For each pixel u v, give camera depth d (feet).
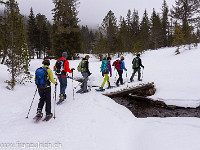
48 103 14.14
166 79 35.42
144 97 28.68
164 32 141.18
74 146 10.01
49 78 14.28
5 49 23.71
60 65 18.30
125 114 17.24
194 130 11.46
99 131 12.28
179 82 31.94
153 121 15.16
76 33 88.12
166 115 22.03
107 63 24.71
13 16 23.67
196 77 32.83
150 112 23.29
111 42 98.78
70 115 14.97
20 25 24.47
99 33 98.89
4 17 23.62
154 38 124.67
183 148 8.91
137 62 32.04
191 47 69.82
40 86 13.67
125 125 14.17
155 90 30.89
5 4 23.67
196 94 26.12
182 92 27.58
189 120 14.62
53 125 13.08
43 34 126.11
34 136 11.15
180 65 47.24
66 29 79.56
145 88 30.40
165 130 12.03
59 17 86.33
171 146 9.34
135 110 24.25
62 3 83.61
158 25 121.80
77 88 25.64
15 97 20.56
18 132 11.75
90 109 16.12
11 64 23.65
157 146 9.74
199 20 96.58
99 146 10.32
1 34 23.31
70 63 70.23
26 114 15.72
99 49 91.66
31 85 27.71
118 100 29.53
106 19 96.27
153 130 12.39
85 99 19.12
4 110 16.30
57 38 83.76
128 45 115.24
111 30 96.78
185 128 12.04
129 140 11.55
